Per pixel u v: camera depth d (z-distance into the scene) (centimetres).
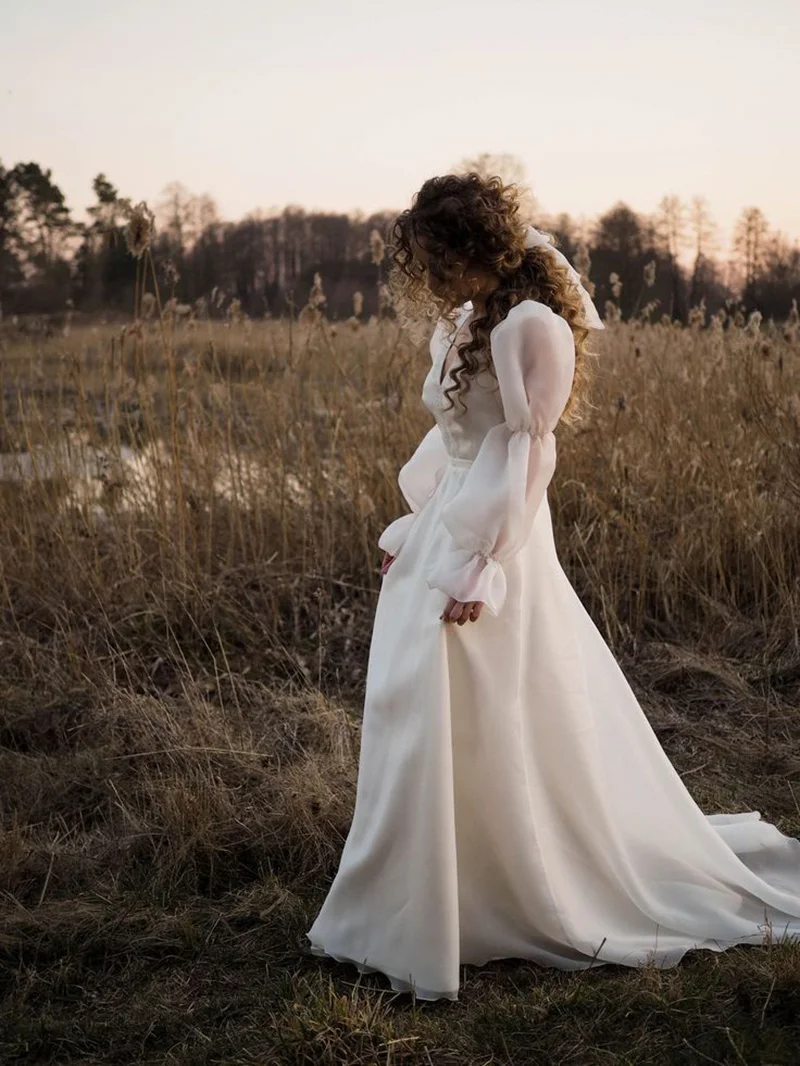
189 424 508
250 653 419
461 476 238
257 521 486
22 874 280
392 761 228
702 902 248
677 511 469
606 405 515
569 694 236
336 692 396
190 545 475
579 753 236
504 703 227
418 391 529
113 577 459
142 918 259
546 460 223
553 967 234
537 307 222
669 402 514
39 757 343
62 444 501
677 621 436
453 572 220
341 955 236
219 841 288
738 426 491
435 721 221
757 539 429
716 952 237
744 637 416
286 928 254
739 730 357
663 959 232
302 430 515
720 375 525
